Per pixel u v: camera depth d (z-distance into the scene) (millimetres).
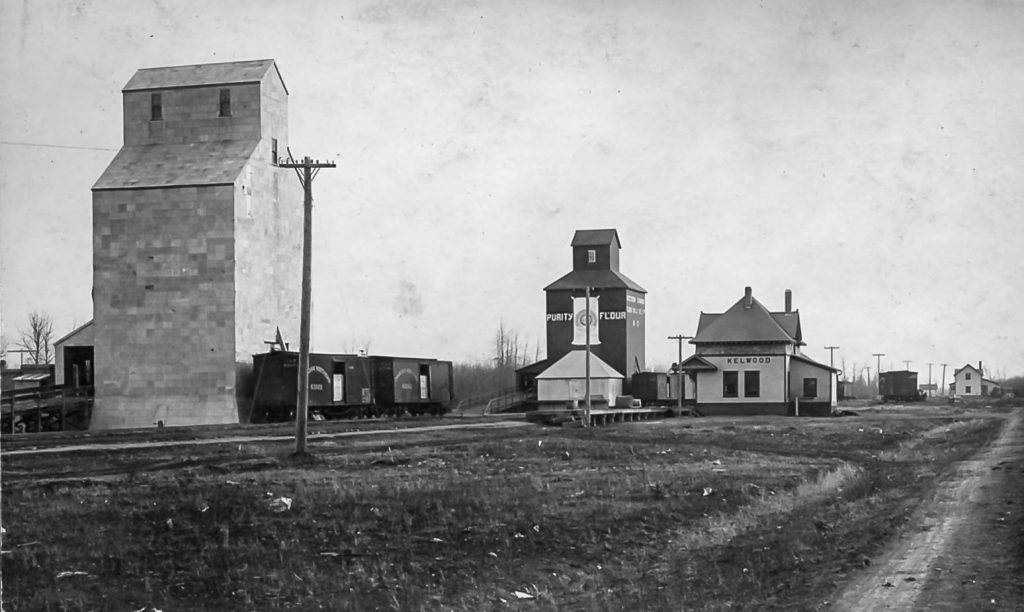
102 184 64938
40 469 33094
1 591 18594
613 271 91312
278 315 68938
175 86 67250
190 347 63625
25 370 75250
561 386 81688
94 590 18859
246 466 34375
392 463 36000
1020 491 27516
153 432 52219
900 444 46781
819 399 78000
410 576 19859
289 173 70812
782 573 18344
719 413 78938
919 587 16469
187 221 64000
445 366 80062
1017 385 131250
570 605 17734
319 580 19531
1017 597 15703
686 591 17562
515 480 31109
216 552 21406
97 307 64750
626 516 25172
